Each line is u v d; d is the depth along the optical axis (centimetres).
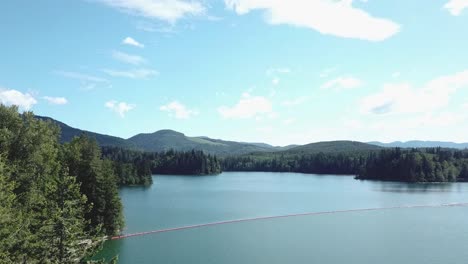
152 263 6725
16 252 3189
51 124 7012
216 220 10875
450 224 10700
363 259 7238
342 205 14200
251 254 7438
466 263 7038
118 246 7844
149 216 11262
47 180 5325
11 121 5684
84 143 8556
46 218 3177
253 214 12006
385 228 10050
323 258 7269
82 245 3284
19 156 5600
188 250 7644
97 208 8088
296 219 11331
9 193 4066
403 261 7138
